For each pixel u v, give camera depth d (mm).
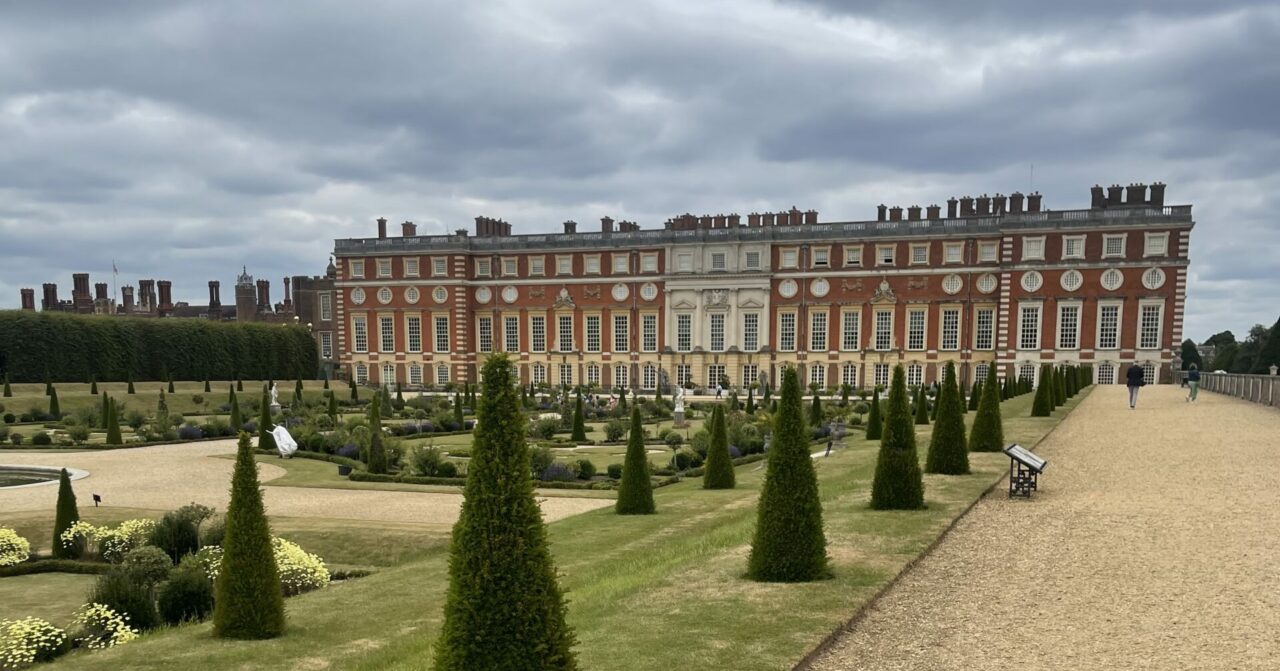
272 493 26938
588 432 47938
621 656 7875
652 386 88500
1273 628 8711
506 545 6273
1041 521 14328
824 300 82250
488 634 6191
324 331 109938
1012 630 8844
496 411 6438
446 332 93250
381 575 15625
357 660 10109
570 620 9227
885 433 15648
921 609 9625
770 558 10836
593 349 90750
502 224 101438
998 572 11156
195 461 35188
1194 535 12852
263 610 11305
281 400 73438
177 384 79500
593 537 18031
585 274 90250
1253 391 40906
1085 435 27969
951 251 77562
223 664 10117
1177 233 70000
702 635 8492
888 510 15266
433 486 28422
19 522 21953
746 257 85062
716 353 86312
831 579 10680
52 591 16812
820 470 25016
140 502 25266
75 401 62719
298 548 15969
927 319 78812
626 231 93875
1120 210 71250
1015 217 74750
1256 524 13430
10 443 41000
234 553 11320
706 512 20906
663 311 87750
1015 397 55500
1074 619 9156
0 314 72562
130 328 81938
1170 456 21688
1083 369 66188
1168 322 70562
